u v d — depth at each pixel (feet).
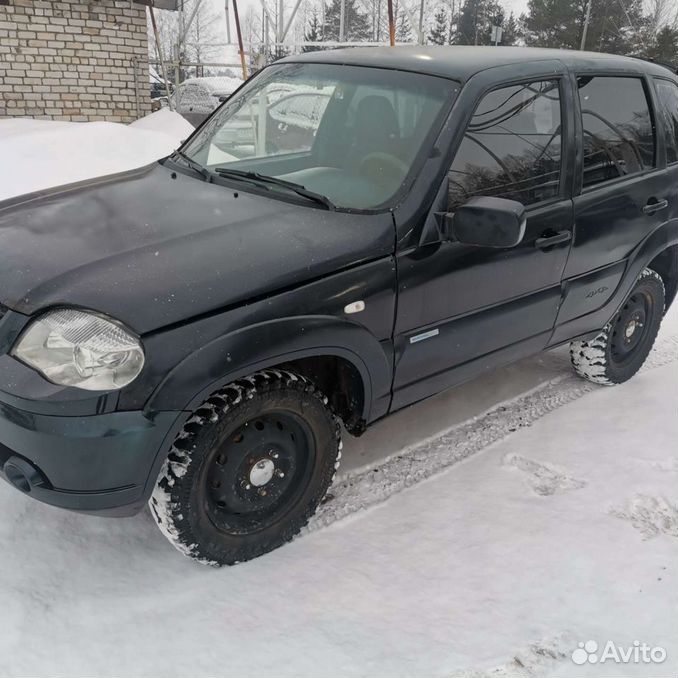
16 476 6.83
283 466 8.11
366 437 11.02
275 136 10.77
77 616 7.17
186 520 7.32
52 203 9.12
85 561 7.96
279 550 8.36
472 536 8.71
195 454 7.06
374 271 8.04
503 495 9.59
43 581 7.58
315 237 7.94
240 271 7.21
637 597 7.74
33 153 23.12
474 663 6.81
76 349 6.44
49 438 6.38
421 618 7.37
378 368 8.46
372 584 7.84
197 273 7.07
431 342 9.07
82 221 8.32
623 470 10.23
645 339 13.47
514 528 8.87
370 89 9.80
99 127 25.57
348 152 9.52
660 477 10.05
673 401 12.55
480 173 9.15
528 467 10.33
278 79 11.25
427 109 9.11
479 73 9.35
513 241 7.85
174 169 10.50
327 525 8.86
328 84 10.35
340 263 7.77
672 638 7.20
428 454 10.61
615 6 126.11
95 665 6.61
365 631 7.16
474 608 7.52
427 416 11.75
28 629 6.93
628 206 11.52
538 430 11.41
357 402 8.68
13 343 6.72
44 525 8.41
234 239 7.74
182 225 8.09
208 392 6.83
